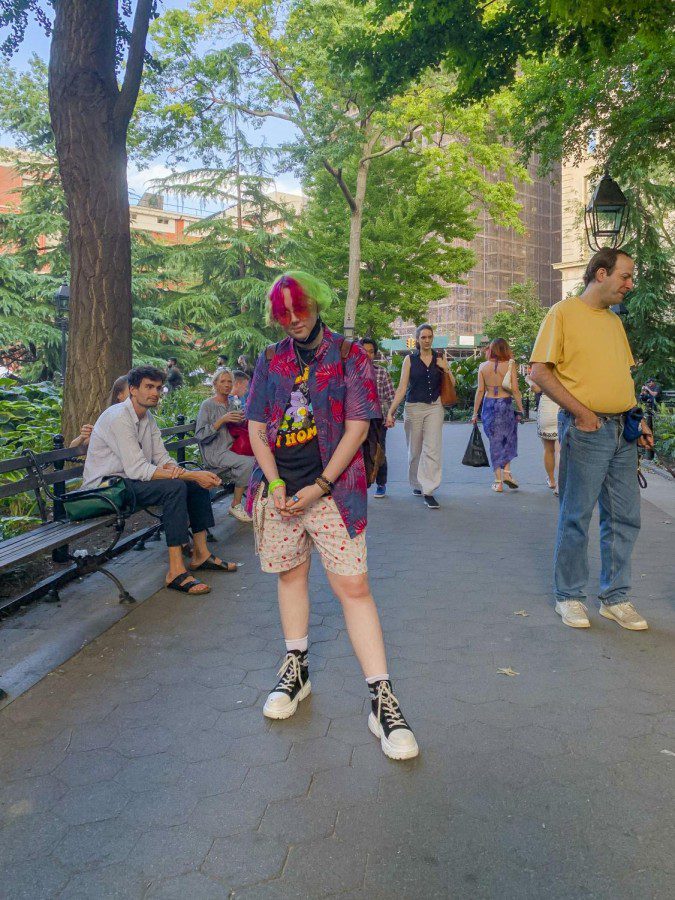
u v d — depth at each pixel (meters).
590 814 2.15
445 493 8.17
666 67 9.99
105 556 4.39
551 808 2.18
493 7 10.36
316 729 2.72
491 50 8.71
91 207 7.05
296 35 21.56
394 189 33.53
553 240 88.62
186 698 3.00
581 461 3.70
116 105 7.21
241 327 29.62
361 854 1.99
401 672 3.22
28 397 8.88
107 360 7.14
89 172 7.02
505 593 4.39
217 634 3.74
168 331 27.56
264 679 3.18
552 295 88.56
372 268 34.31
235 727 2.74
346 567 2.64
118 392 5.42
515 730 2.68
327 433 2.61
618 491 3.75
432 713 2.83
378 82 9.54
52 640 3.66
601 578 3.91
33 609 4.15
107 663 3.38
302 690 2.93
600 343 3.58
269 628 3.81
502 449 8.16
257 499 2.78
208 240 31.58
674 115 10.68
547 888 1.84
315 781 2.36
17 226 26.45
